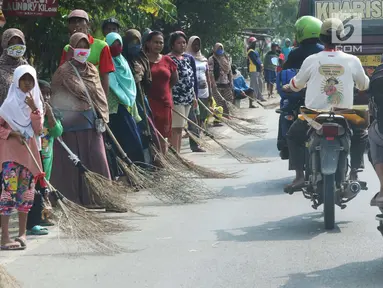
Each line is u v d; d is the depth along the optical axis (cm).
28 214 1126
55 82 1277
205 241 1052
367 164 1659
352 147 1212
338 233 1076
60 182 1262
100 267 941
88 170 1245
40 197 1130
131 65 1512
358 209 1234
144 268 929
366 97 1841
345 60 1114
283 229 1113
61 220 1070
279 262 938
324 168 1068
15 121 1030
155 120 1591
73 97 1272
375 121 916
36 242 1077
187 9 3272
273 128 2505
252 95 2805
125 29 2080
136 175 1356
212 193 1398
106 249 1017
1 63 1108
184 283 865
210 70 2369
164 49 2478
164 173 1388
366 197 1334
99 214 1245
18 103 1030
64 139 1280
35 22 1677
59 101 1274
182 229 1130
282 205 1287
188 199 1344
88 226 1062
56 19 1683
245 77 4969
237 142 2170
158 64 1596
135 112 1477
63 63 1309
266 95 4134
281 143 1448
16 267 951
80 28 1338
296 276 878
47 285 873
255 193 1402
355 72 1115
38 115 1038
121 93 1430
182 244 1039
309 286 840
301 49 1319
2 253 1020
